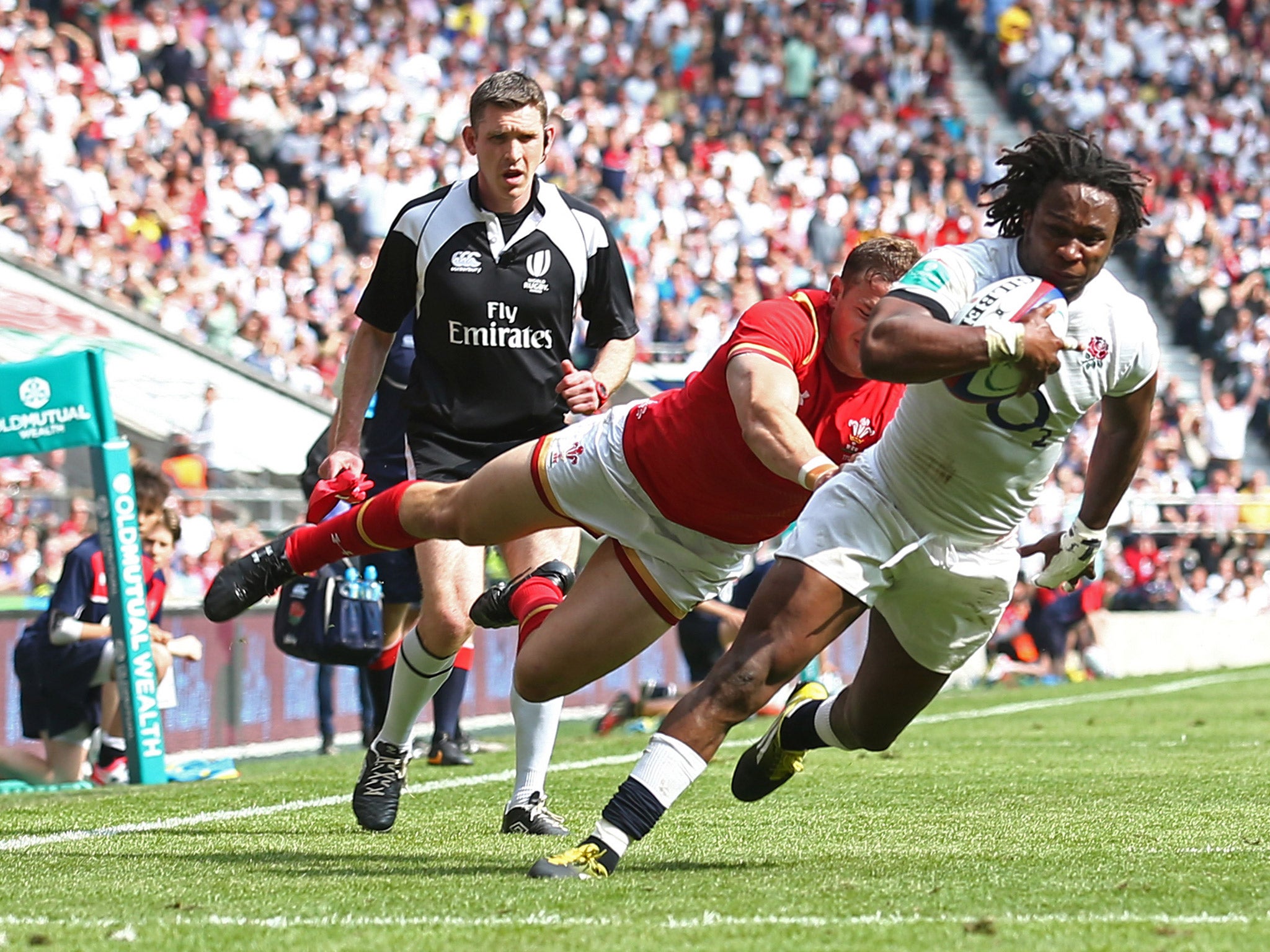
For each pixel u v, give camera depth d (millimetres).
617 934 11711
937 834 18266
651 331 69938
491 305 18562
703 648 38594
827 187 85375
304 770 28781
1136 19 99000
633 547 14859
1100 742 32094
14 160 60781
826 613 13938
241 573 17406
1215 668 62812
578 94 83938
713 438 14266
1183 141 93812
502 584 16781
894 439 14016
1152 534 64500
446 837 18250
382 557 25906
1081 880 14422
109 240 60562
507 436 18938
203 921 12586
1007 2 98938
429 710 39906
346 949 11297
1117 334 13562
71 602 28141
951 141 91312
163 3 73312
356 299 64875
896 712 15469
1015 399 13375
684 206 78562
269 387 52875
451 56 81000
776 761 16703
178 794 23969
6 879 15086
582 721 43500
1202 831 18344
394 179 69562
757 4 92062
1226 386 80812
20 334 49281
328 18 78375
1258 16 100750
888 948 11141
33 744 30969
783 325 14266
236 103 70562
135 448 31016
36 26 66562
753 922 12203
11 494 38625
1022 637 55969
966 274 13336
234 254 61688
